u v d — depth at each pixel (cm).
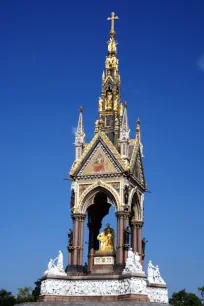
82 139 9275
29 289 17950
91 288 8112
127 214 8481
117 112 9469
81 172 8919
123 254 8294
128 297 7588
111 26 10188
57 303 7650
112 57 9838
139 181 9288
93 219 9256
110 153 8794
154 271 9038
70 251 8619
